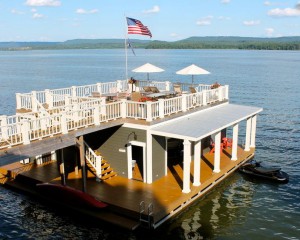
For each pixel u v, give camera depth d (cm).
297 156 2811
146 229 1575
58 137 1609
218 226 1694
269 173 2259
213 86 2634
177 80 8300
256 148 3033
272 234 1644
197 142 1825
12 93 6431
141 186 1881
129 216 1616
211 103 2461
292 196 2048
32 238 1597
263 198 2014
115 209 1653
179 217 1756
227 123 2062
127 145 1955
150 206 1611
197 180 1883
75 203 1744
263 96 6019
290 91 6581
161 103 1933
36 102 2184
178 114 2073
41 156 2222
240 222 1741
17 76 9938
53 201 1866
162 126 1941
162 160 1997
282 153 2892
